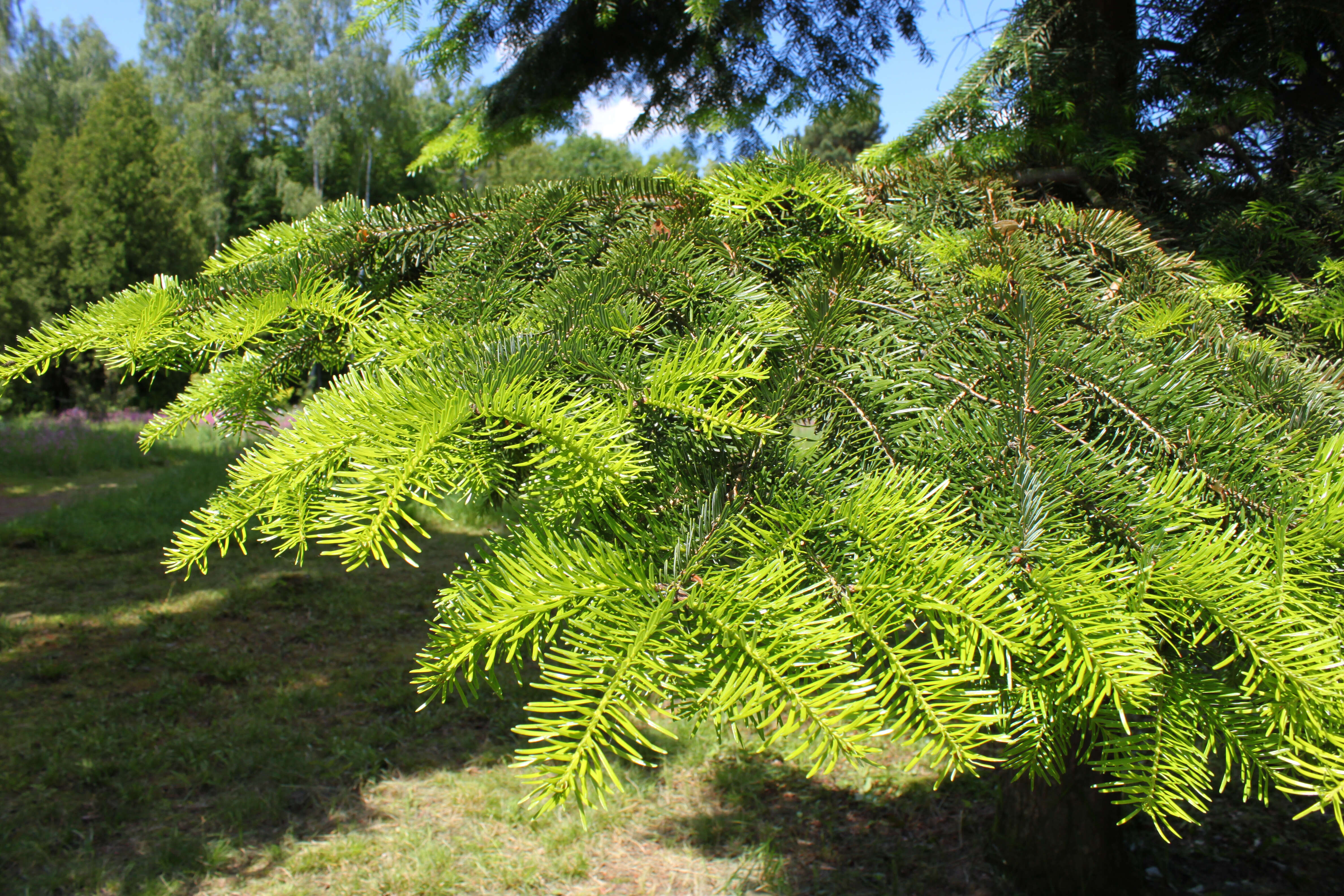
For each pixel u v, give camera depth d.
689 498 0.70
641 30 3.27
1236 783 3.13
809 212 1.02
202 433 13.81
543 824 3.14
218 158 32.12
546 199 1.06
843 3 3.12
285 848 2.98
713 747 3.71
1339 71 1.74
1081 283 1.03
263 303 0.85
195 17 34.41
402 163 31.55
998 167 1.56
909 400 0.82
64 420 16.31
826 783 3.43
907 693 0.55
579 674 0.51
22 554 6.99
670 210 1.09
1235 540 0.68
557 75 3.36
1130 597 0.61
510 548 0.66
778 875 2.83
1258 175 1.64
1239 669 0.63
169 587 6.15
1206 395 0.82
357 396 0.62
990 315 0.89
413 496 0.57
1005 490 0.70
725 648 0.53
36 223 21.98
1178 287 1.09
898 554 0.61
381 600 5.92
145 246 22.69
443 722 3.98
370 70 32.16
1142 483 0.73
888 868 2.85
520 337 0.73
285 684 4.44
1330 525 0.64
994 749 0.76
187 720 3.99
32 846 2.92
